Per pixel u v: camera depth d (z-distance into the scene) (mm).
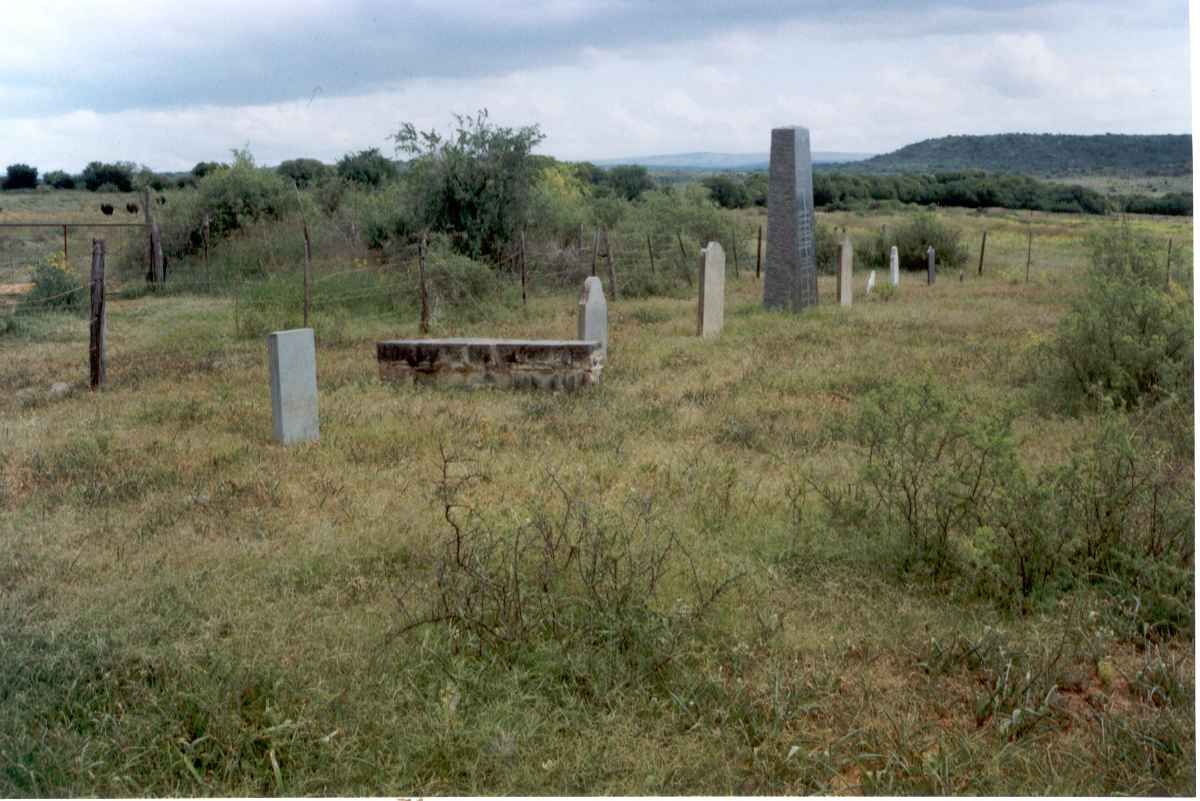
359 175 37062
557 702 4371
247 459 8383
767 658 4797
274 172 30016
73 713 4246
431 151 23047
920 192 71500
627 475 7785
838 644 4945
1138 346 9789
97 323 11703
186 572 5828
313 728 4086
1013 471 5844
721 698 4363
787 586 5684
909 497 6191
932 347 14430
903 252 31281
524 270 20688
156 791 3814
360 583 5648
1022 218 58812
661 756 3957
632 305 20672
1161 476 6227
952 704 4426
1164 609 5180
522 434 9172
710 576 5699
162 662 4602
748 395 10953
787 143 18422
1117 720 4180
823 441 8875
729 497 7160
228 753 3998
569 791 3795
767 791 3807
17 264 27891
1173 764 3891
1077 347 10250
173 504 7176
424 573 5797
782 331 16031
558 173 36312
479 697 4367
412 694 4387
